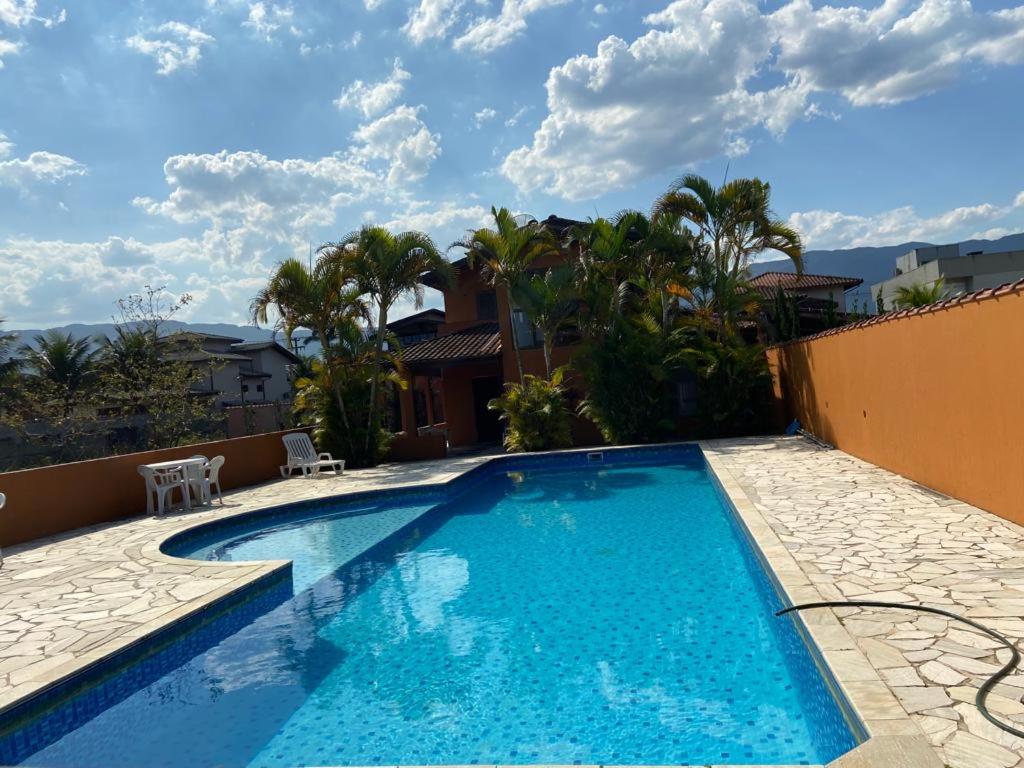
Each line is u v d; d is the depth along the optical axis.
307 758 4.09
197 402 21.44
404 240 16.88
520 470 16.45
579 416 19.61
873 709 3.08
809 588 4.89
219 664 5.74
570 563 8.02
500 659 5.36
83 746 4.42
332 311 17.28
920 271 38.66
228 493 13.88
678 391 19.34
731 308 17.30
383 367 18.91
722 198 16.88
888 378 9.68
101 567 8.00
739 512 7.81
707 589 6.69
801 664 4.39
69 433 20.72
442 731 4.27
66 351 29.47
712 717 4.15
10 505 10.10
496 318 23.16
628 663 5.07
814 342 14.14
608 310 17.34
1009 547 5.50
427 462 17.16
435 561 8.60
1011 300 5.95
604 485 13.35
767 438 15.91
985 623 4.00
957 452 7.39
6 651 5.20
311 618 6.74
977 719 2.96
